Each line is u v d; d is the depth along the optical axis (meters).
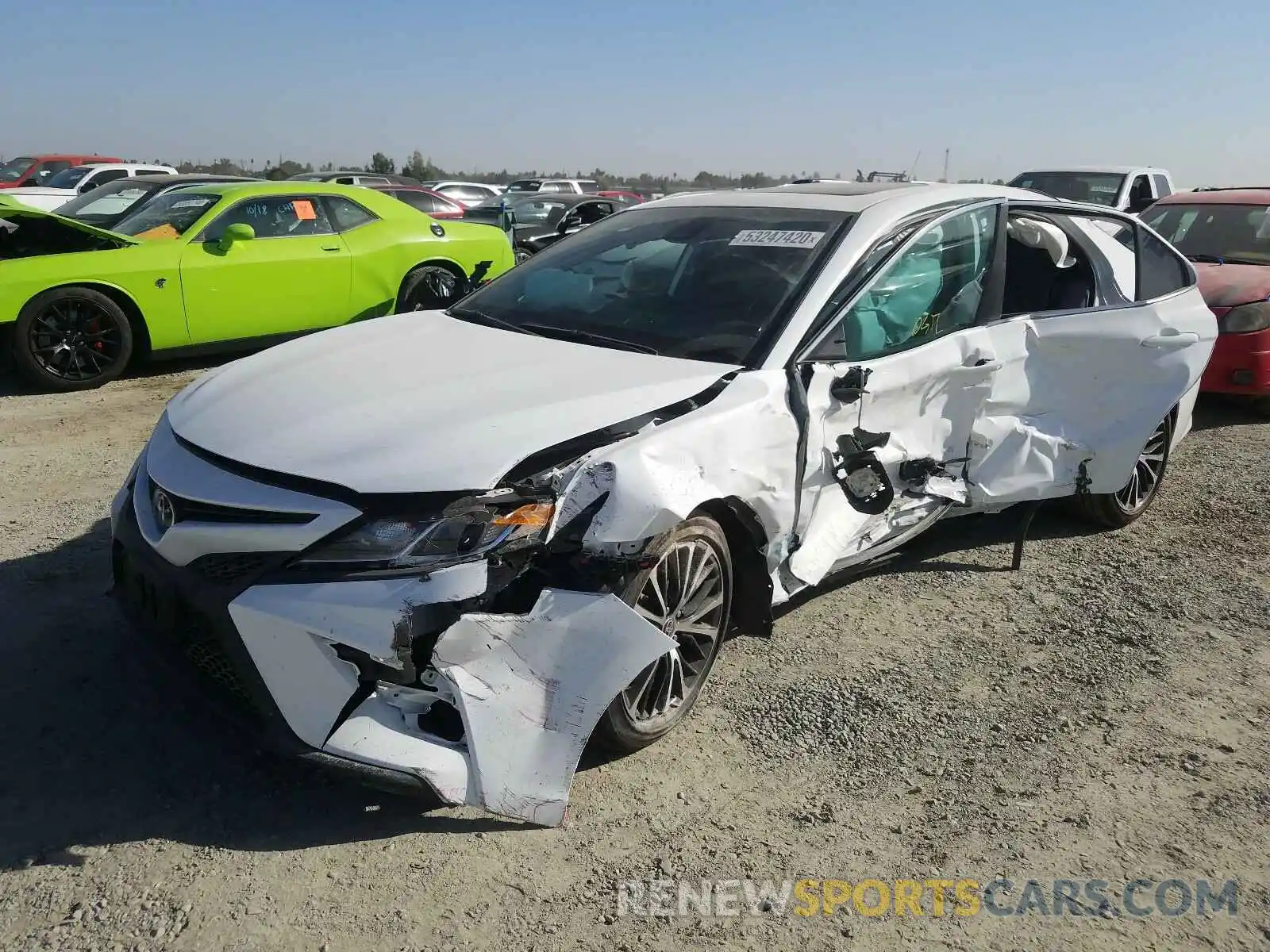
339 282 8.20
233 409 3.01
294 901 2.40
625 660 2.64
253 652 2.50
